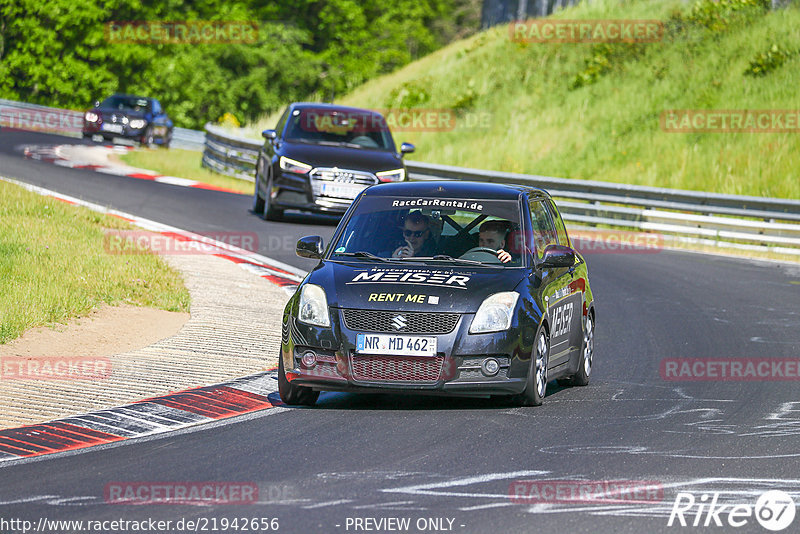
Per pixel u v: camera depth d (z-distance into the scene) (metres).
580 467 25.48
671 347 44.31
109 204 76.44
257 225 72.88
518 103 135.88
